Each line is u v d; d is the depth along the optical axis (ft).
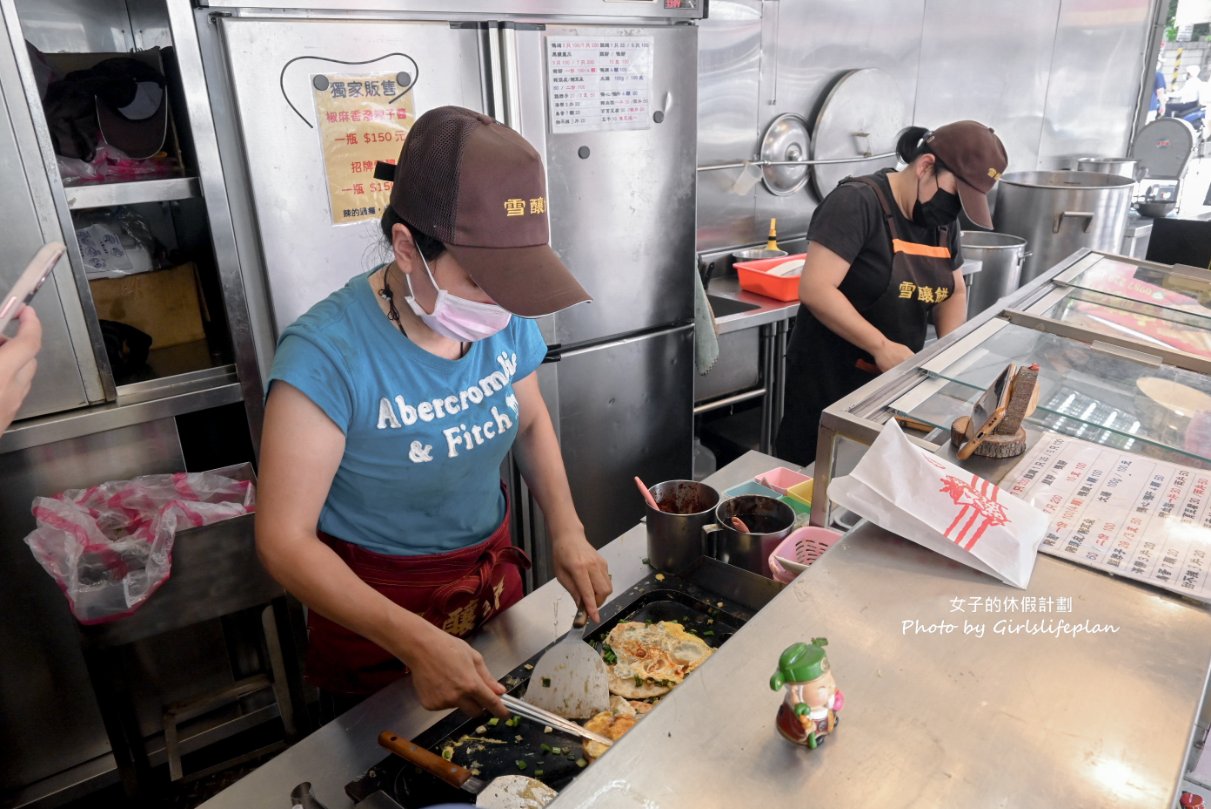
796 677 2.06
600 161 7.55
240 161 5.87
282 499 3.49
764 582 3.88
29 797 6.36
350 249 6.42
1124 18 15.05
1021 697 2.21
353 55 6.04
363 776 3.11
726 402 10.48
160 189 5.71
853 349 6.97
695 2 7.72
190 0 5.43
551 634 4.00
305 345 3.51
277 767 3.25
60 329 5.57
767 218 11.73
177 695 6.98
